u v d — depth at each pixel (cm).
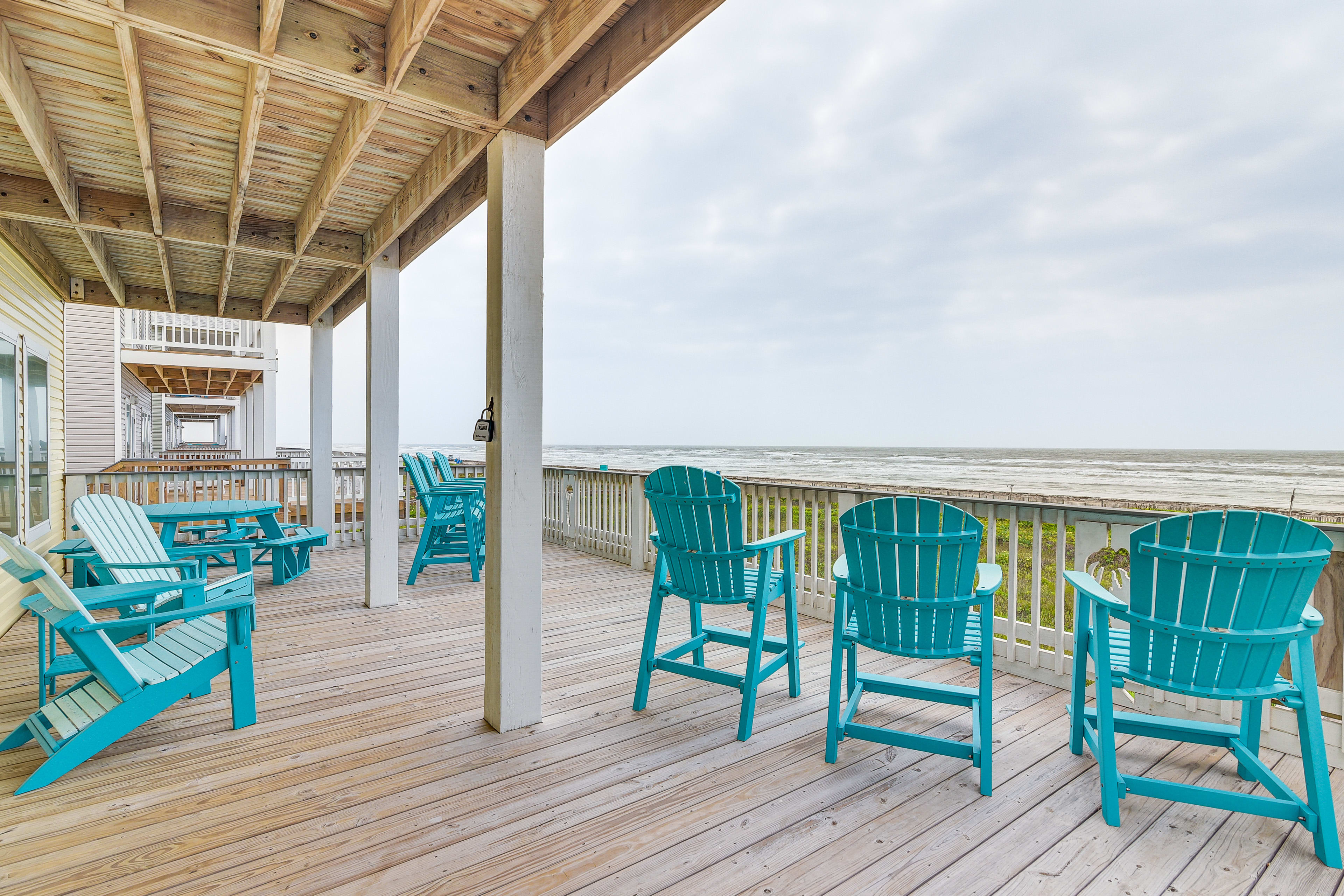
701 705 292
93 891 162
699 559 274
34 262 460
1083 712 241
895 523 219
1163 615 190
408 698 297
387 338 468
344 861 176
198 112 286
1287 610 180
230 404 2323
